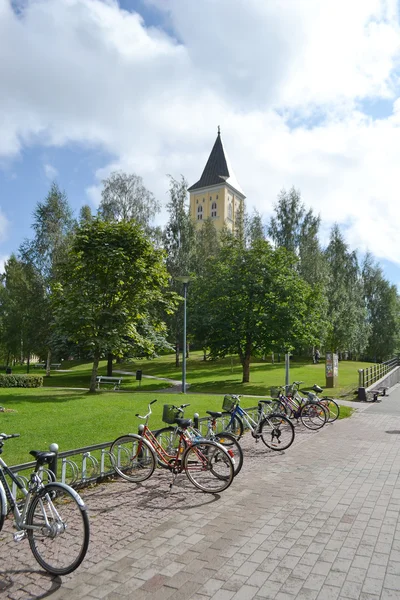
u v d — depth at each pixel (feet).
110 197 135.85
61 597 12.12
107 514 18.37
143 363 149.07
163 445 23.61
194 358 159.84
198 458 21.88
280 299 91.09
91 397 59.67
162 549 15.02
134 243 68.33
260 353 97.76
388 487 22.27
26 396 59.82
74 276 70.08
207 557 14.43
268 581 12.87
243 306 92.12
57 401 53.98
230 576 13.17
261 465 26.96
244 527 16.97
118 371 132.77
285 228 150.10
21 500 17.80
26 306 118.62
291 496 20.84
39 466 14.88
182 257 138.72
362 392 64.08
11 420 38.60
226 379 100.89
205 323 93.30
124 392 71.10
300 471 25.48
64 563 13.43
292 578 13.04
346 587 12.50
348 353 188.24
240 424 33.22
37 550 13.85
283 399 41.14
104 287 68.44
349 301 157.79
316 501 20.10
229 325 91.45
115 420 39.29
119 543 15.49
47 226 120.06
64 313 65.10
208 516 18.17
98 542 15.57
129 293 69.82
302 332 91.04
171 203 146.72
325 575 13.20
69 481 21.91
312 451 30.86
